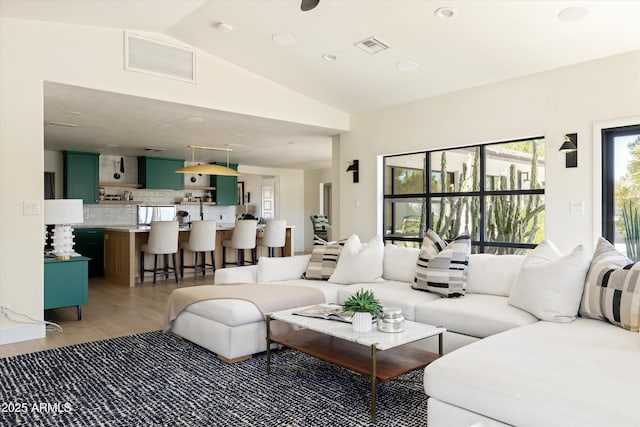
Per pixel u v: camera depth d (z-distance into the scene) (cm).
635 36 354
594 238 395
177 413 240
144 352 345
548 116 426
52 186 805
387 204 594
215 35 432
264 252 862
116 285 664
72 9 357
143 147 769
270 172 1152
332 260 441
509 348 212
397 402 255
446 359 201
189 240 709
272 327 343
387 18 371
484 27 364
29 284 371
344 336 249
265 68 498
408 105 552
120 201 865
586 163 400
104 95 422
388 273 427
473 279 360
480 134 480
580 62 404
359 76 493
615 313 250
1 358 328
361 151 612
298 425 227
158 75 439
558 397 161
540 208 448
